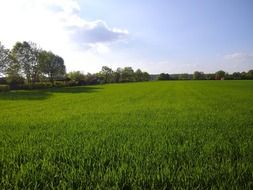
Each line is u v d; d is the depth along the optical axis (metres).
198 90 57.59
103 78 149.88
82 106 26.77
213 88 65.38
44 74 103.75
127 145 7.47
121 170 5.07
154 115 17.09
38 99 38.84
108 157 6.15
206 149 7.01
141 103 29.17
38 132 10.76
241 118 14.61
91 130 10.91
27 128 12.12
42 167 5.45
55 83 92.56
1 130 11.56
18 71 81.75
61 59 117.00
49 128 11.88
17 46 84.56
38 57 87.69
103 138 8.77
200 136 9.15
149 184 4.55
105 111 20.77
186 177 4.77
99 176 4.88
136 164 5.54
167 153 6.64
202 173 4.99
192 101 30.23
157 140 8.35
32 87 77.12
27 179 4.84
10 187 4.49
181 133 9.76
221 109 20.44
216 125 11.99
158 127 11.55
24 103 31.86
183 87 73.56
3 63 71.75
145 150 6.93
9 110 23.34
